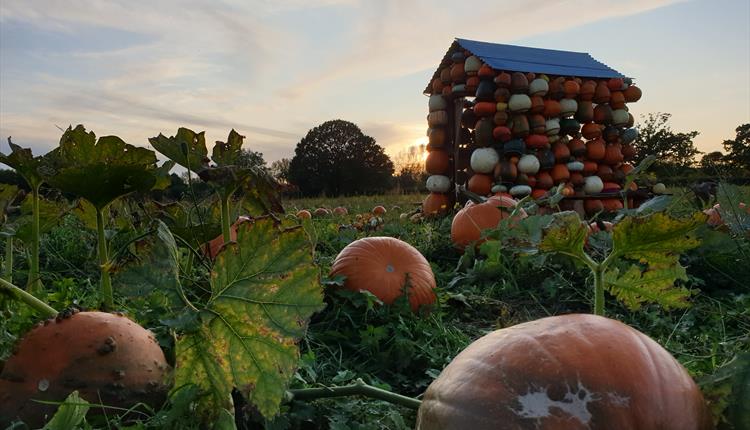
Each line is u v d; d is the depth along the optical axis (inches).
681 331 128.1
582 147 428.8
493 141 403.5
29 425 58.2
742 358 47.4
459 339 126.3
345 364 113.3
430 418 46.8
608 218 395.9
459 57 437.1
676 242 57.5
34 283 100.6
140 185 77.0
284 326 60.0
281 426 74.0
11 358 61.1
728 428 45.5
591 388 40.6
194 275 125.1
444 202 426.3
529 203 218.1
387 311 134.6
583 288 171.6
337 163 1737.2
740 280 171.3
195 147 101.3
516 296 173.9
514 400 41.8
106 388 61.1
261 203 108.4
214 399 63.8
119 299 111.1
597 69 480.1
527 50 487.5
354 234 272.7
